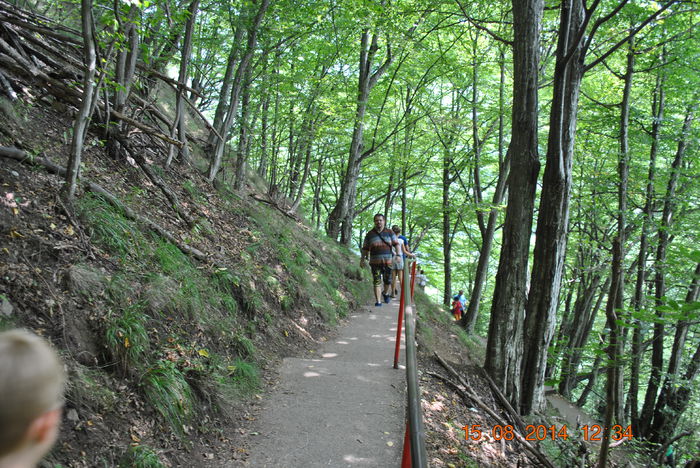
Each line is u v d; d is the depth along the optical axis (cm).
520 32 761
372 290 1280
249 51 926
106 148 641
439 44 1579
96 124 625
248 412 468
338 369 609
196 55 1198
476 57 1538
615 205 1788
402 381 592
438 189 2420
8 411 80
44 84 593
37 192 455
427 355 771
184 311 504
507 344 761
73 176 473
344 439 434
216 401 439
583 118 1407
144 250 524
